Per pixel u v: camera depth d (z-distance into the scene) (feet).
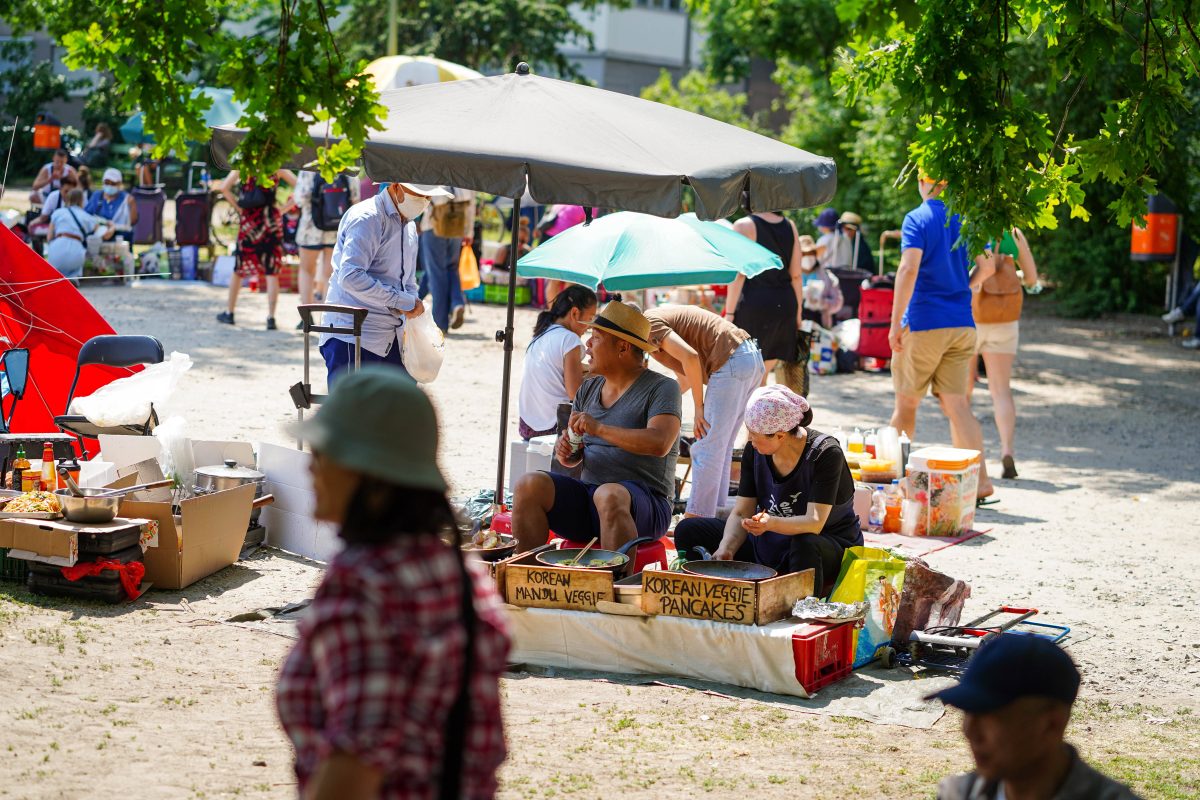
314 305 40.14
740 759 24.86
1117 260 120.16
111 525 33.17
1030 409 73.92
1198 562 42.60
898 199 124.88
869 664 31.40
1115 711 29.09
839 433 49.34
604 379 35.22
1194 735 27.66
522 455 40.37
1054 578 39.99
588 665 30.30
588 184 33.88
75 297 43.60
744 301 55.31
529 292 100.58
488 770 12.41
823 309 82.64
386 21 188.96
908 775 24.23
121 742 24.17
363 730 10.99
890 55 30.83
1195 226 113.19
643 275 45.21
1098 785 13.46
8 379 42.19
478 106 37.27
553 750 24.86
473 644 11.96
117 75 26.91
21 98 176.55
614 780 23.45
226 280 103.50
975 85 28.96
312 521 37.73
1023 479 55.57
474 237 102.58
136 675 27.89
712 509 40.19
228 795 22.03
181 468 36.86
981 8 29.35
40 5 30.42
